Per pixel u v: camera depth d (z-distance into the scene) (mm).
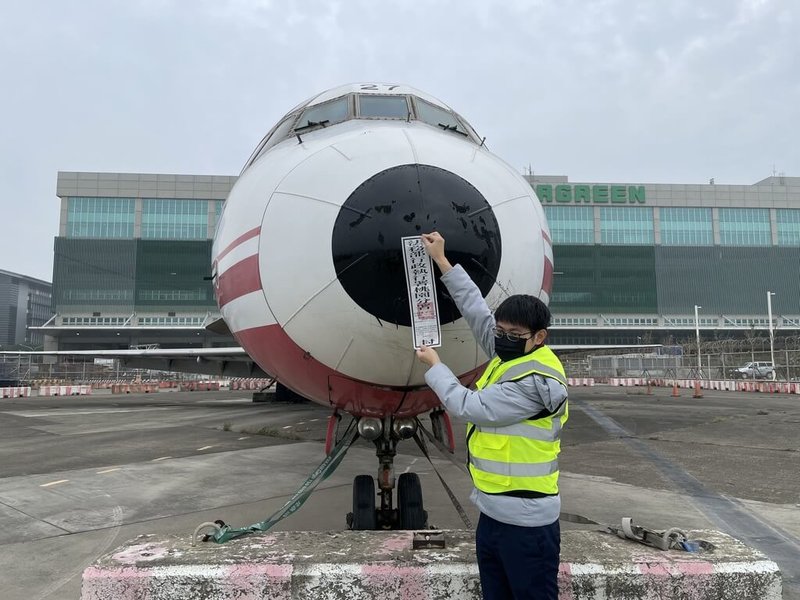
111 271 82000
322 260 3049
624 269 89500
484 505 2389
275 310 3275
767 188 92250
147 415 17406
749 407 18812
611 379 40062
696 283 89750
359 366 3207
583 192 90562
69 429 13773
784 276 90062
